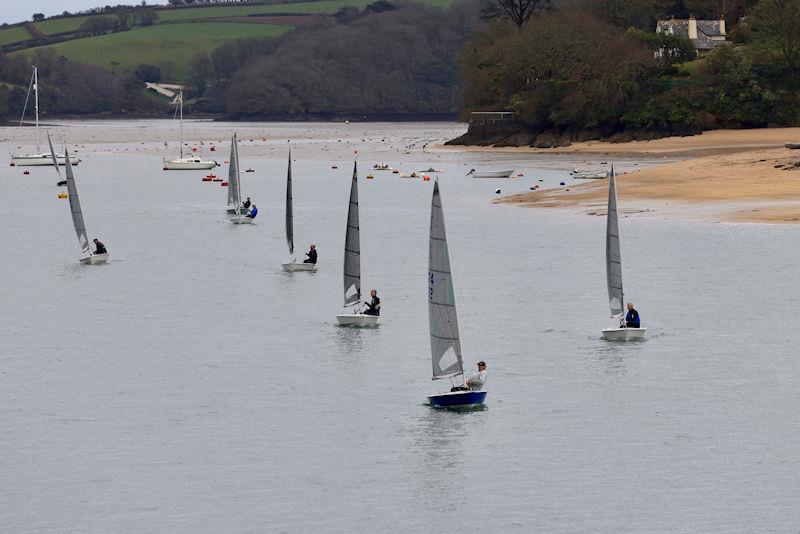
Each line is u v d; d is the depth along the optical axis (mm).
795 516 160875
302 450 187500
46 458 184250
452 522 159875
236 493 170375
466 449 187125
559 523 159500
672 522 159500
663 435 192375
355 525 159500
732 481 173125
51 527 158875
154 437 193875
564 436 192500
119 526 159250
